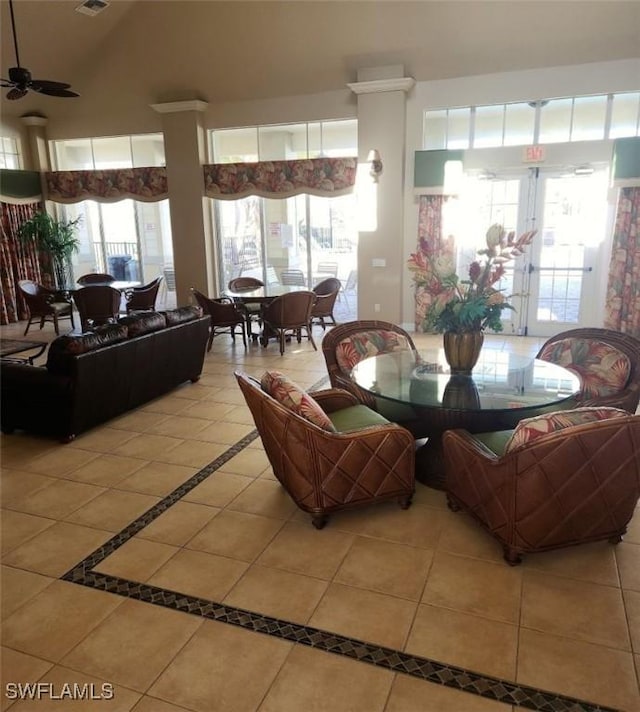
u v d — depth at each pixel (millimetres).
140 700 1782
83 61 7512
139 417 4359
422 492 3084
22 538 2707
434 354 3762
